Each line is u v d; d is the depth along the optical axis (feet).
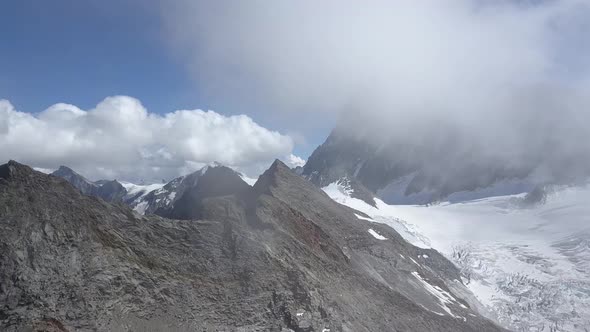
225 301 249.14
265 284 263.49
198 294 245.24
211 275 259.19
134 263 238.68
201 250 269.44
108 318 211.82
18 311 195.72
